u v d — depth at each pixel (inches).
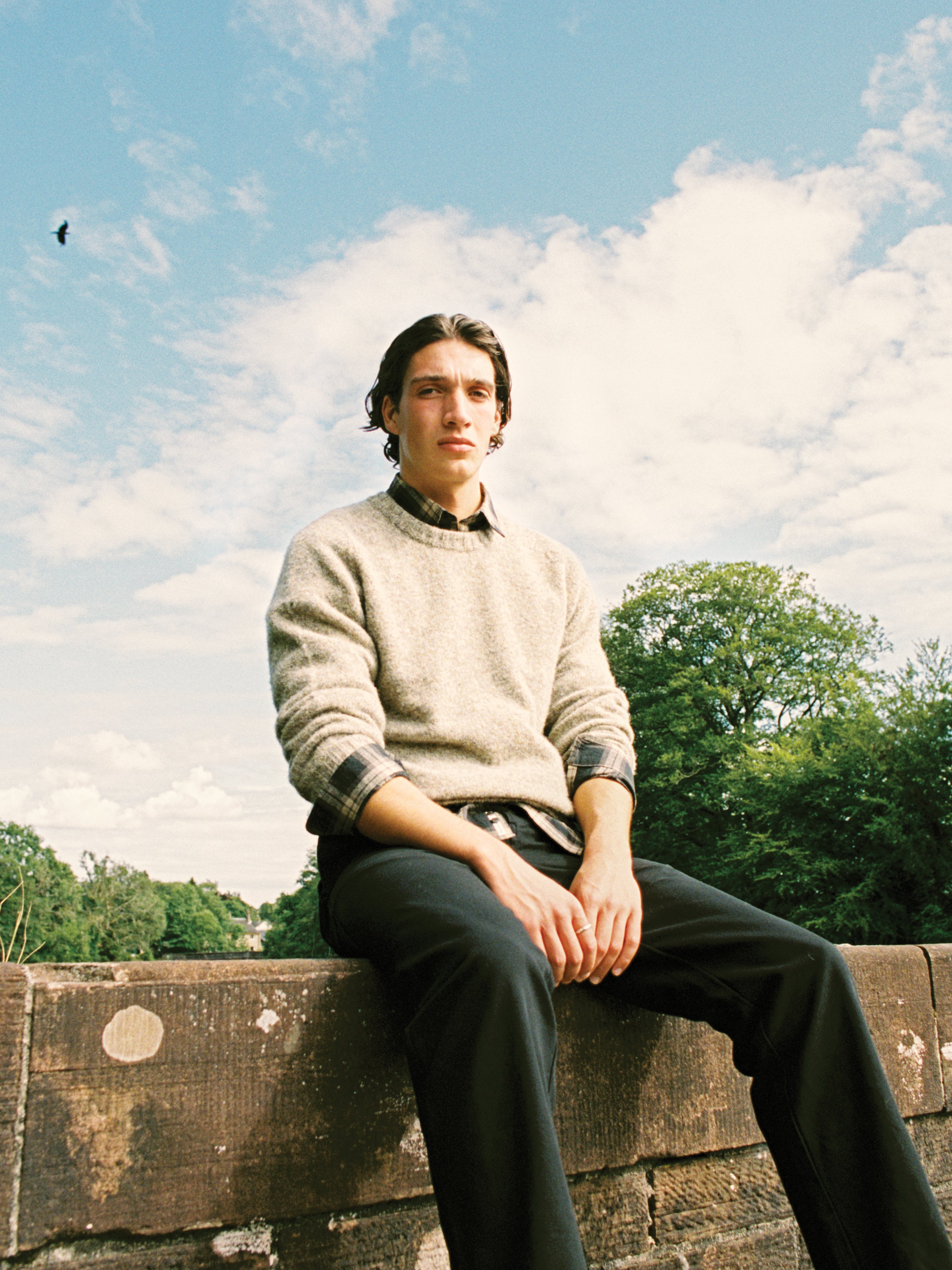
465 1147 41.6
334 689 58.2
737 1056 56.3
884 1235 48.6
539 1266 38.8
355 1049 51.6
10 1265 41.8
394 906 49.2
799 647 1127.6
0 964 43.9
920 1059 76.8
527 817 60.8
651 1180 62.6
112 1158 44.5
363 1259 50.6
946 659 919.0
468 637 66.1
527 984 44.7
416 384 69.4
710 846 1091.9
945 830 876.0
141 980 46.8
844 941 880.9
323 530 66.1
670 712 1119.6
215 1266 46.4
